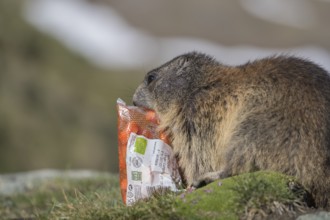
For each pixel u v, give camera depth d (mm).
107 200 9648
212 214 7699
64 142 26828
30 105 27766
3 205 12148
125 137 9062
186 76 9781
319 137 8281
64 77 32062
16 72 29047
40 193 12523
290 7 58500
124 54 45438
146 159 9023
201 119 9320
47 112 27797
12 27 32156
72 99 29547
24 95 27953
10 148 25375
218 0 59062
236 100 9047
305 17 56656
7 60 29625
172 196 8289
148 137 9242
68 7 48938
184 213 7789
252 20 56031
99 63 39969
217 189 7961
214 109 9242
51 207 10445
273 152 8359
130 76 38438
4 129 25750
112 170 27047
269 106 8609
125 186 8852
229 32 54375
